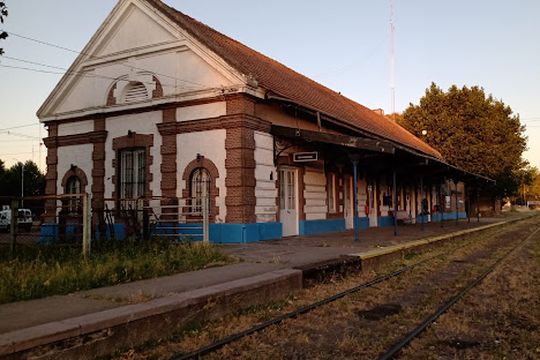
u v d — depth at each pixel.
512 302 8.20
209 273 9.00
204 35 16.81
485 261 13.52
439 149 45.47
